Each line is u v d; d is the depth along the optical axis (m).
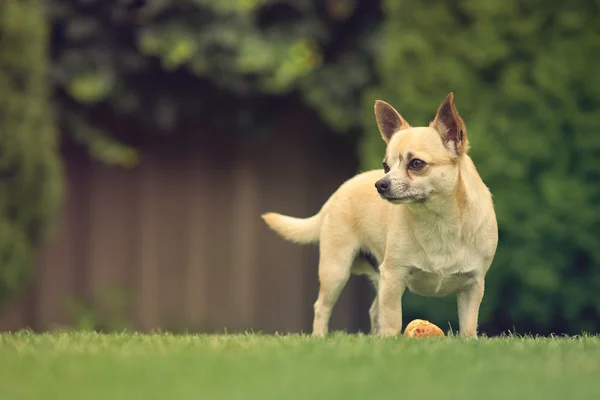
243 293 14.17
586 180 10.43
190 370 4.82
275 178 14.26
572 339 6.63
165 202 14.14
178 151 14.15
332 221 7.79
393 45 11.27
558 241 10.41
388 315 7.01
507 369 4.94
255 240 14.20
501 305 10.64
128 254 14.06
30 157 11.13
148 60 13.33
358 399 4.12
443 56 11.00
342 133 14.17
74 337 6.56
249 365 4.97
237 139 14.20
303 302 14.29
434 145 6.73
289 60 13.05
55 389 4.37
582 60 10.45
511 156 10.57
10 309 13.61
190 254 14.15
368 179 7.70
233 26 13.09
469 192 6.80
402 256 6.92
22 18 11.07
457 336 6.66
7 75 10.92
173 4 12.96
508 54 10.76
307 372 4.75
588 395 4.29
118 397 4.17
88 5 13.05
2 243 10.76
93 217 14.01
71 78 13.06
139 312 14.03
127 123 14.05
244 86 13.32
